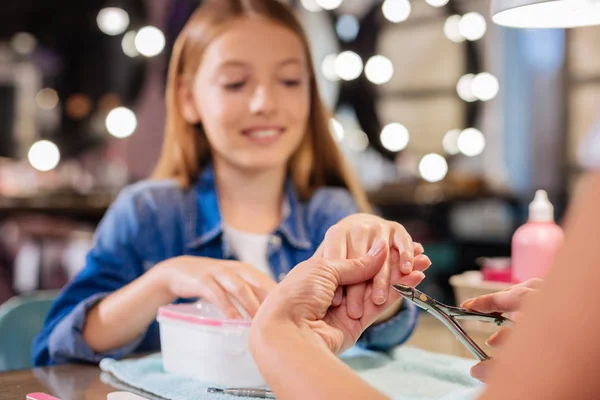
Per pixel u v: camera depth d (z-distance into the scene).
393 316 0.94
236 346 0.74
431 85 3.99
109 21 3.33
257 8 1.17
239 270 0.85
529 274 0.98
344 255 0.67
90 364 0.92
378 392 0.44
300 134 1.21
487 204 3.65
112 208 1.21
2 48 3.87
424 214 3.46
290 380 0.46
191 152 1.25
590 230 0.33
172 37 3.14
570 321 0.32
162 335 0.82
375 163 3.55
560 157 3.59
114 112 3.02
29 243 2.79
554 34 3.59
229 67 1.14
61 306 1.08
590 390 0.32
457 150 3.85
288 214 1.25
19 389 0.76
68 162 3.54
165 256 1.20
